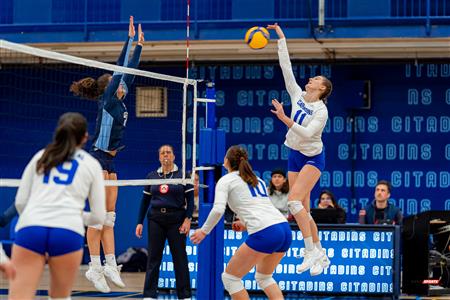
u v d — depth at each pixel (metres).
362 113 18.73
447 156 18.44
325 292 13.41
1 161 18.56
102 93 10.32
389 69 18.64
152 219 11.57
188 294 11.62
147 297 11.58
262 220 9.30
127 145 18.72
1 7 18.91
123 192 18.81
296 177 10.47
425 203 18.47
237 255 9.41
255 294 13.52
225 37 17.23
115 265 10.79
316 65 18.70
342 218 14.00
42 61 17.84
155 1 18.27
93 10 18.64
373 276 13.31
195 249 13.62
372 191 18.62
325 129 18.80
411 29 16.66
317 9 17.88
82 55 18.50
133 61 10.66
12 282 6.71
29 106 18.38
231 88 19.19
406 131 18.58
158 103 18.64
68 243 6.71
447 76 18.47
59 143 6.91
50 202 6.74
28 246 6.68
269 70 19.08
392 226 13.26
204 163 10.60
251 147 19.09
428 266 13.69
